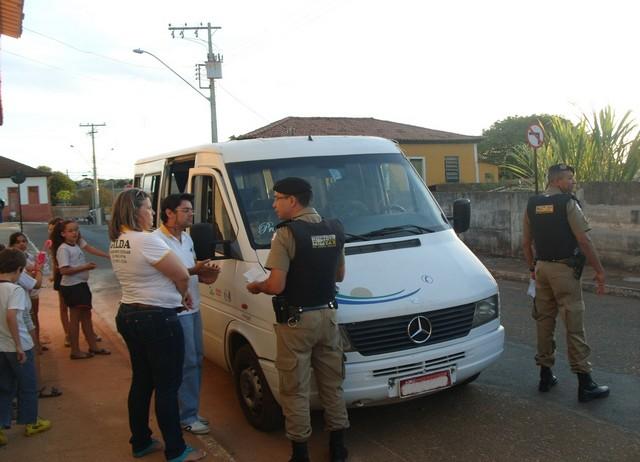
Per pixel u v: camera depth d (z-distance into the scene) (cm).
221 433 494
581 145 1308
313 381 431
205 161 569
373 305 438
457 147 3186
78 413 536
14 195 5506
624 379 566
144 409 441
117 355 728
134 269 403
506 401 528
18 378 481
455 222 593
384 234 518
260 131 3009
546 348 540
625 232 1078
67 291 705
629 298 912
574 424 476
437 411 513
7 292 471
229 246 507
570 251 509
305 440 410
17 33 911
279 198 413
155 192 704
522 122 4862
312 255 396
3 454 453
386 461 432
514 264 1235
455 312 462
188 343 479
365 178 563
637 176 1258
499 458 428
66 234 704
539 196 527
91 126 6369
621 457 420
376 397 434
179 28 3045
